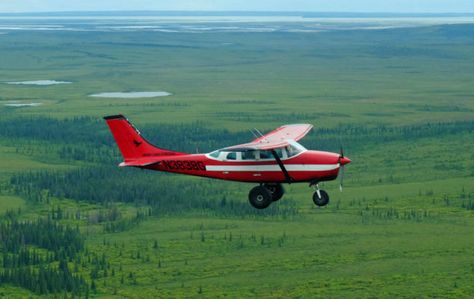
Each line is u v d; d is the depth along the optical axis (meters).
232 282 166.88
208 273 173.88
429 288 159.25
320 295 158.50
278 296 159.12
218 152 94.62
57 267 175.25
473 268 171.88
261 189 92.94
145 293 161.25
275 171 92.06
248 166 92.94
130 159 98.75
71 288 163.50
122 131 98.62
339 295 158.00
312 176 91.38
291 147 92.38
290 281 166.75
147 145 98.38
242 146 91.12
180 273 174.25
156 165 97.25
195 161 95.38
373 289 158.75
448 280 163.50
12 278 166.00
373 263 176.62
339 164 91.44
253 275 171.88
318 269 174.75
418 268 173.38
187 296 160.75
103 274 172.88
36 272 170.25
